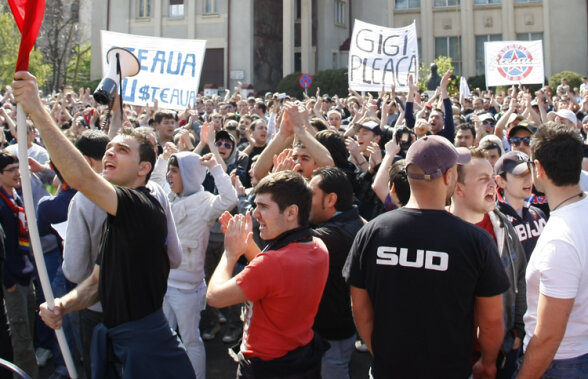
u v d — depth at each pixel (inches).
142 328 137.0
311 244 136.8
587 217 122.3
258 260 130.2
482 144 259.4
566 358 124.3
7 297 205.0
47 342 241.6
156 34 1603.1
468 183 152.3
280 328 132.0
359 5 1688.0
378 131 283.7
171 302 195.9
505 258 150.4
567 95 594.2
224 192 201.3
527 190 181.5
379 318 123.9
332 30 1643.7
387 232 124.0
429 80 1005.8
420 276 119.9
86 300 142.9
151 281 138.4
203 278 206.2
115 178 146.7
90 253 158.7
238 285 128.6
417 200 125.9
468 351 122.1
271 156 210.5
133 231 133.6
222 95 1526.8
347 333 168.7
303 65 1523.1
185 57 408.8
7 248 206.7
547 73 1480.1
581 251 119.4
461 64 1530.5
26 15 118.7
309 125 239.5
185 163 205.5
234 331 264.1
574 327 123.6
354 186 237.0
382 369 123.6
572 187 126.4
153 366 136.8
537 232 184.4
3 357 178.1
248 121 438.6
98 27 1646.2
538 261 123.3
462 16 1528.1
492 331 124.3
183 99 409.1
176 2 1598.2
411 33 473.7
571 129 127.3
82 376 214.7
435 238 120.3
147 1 1616.6
